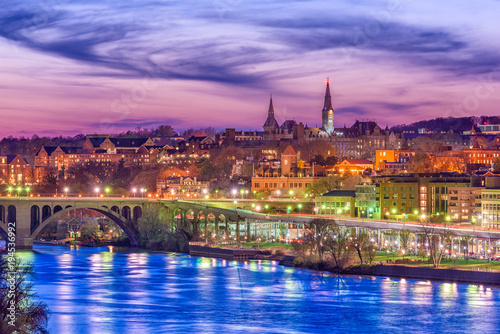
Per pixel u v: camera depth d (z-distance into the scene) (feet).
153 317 641.40
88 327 605.31
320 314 651.66
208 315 649.61
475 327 609.42
